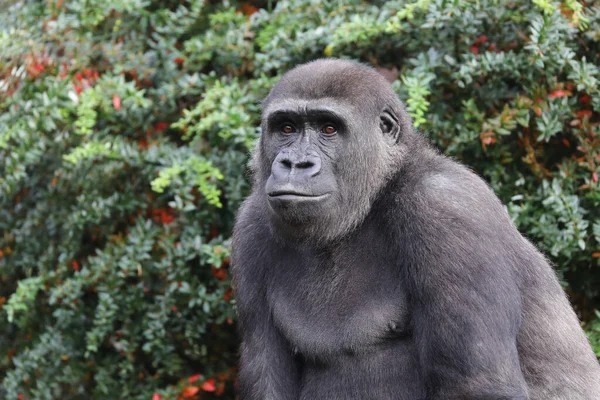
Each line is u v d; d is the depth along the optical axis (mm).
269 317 9102
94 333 12984
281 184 8211
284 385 9023
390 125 9000
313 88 8625
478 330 8016
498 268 8273
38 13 15031
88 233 14297
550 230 12047
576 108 12484
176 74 13828
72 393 14055
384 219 8695
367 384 8484
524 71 12305
